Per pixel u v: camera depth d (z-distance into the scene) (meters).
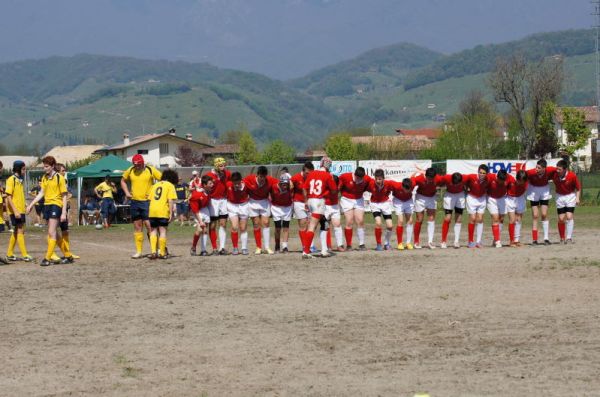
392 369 8.82
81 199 37.50
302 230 19.58
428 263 17.55
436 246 21.78
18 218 19.59
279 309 12.40
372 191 20.61
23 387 8.40
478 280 14.86
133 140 111.81
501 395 7.80
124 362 9.34
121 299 13.58
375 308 12.31
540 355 9.24
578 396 7.71
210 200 20.27
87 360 9.47
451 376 8.48
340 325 11.12
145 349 9.97
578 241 22.55
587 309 11.88
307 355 9.52
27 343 10.39
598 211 36.88
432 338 10.22
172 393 8.11
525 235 25.27
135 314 12.22
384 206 20.64
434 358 9.23
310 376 8.62
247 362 9.25
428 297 13.16
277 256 19.59
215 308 12.59
